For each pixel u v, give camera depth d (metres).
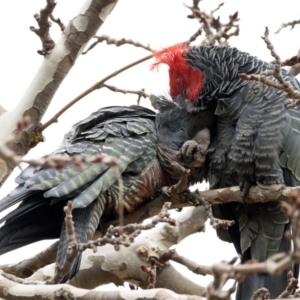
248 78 8.61
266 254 11.36
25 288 8.10
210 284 5.77
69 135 10.91
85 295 7.64
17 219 9.70
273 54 8.59
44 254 10.24
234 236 11.95
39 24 9.88
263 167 10.62
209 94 11.41
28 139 9.96
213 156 11.22
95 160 6.01
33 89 10.02
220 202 10.50
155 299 7.04
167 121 11.11
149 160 10.52
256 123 10.83
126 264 11.87
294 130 10.84
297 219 5.14
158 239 12.27
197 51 11.90
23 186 9.42
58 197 9.31
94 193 9.55
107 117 10.84
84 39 10.13
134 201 10.31
